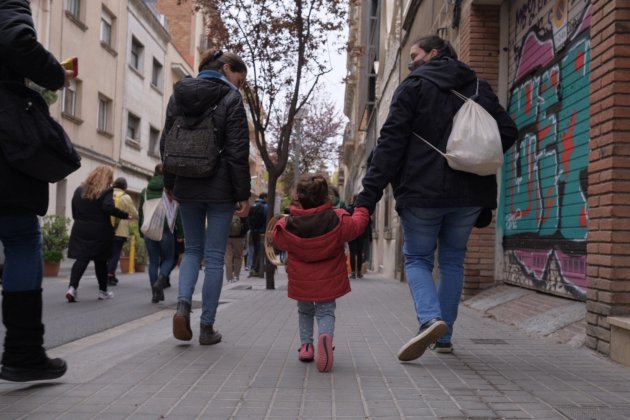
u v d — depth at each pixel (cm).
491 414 326
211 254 513
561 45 672
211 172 491
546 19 723
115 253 1221
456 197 430
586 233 597
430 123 436
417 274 446
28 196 344
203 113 496
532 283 743
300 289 444
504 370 429
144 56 3108
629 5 470
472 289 862
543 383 393
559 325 573
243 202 514
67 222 1495
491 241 864
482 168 422
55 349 551
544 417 321
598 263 488
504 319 676
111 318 757
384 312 766
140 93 3078
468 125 423
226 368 432
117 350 523
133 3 2905
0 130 325
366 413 328
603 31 488
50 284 1218
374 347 520
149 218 877
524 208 780
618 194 468
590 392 371
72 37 2280
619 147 468
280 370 427
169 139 500
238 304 854
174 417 320
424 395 362
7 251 361
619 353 453
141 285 1231
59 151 342
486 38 884
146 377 404
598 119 493
